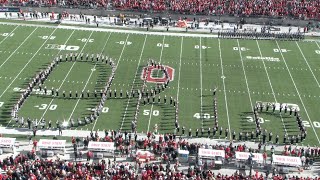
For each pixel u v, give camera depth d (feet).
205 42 205.57
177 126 139.13
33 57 181.27
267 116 148.66
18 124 138.72
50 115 143.95
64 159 123.95
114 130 137.39
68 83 162.81
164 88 162.50
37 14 226.17
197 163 122.52
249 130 140.67
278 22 232.53
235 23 231.50
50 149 124.47
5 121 139.64
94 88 160.56
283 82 170.91
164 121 143.74
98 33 209.97
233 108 152.35
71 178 107.04
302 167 123.85
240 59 189.06
